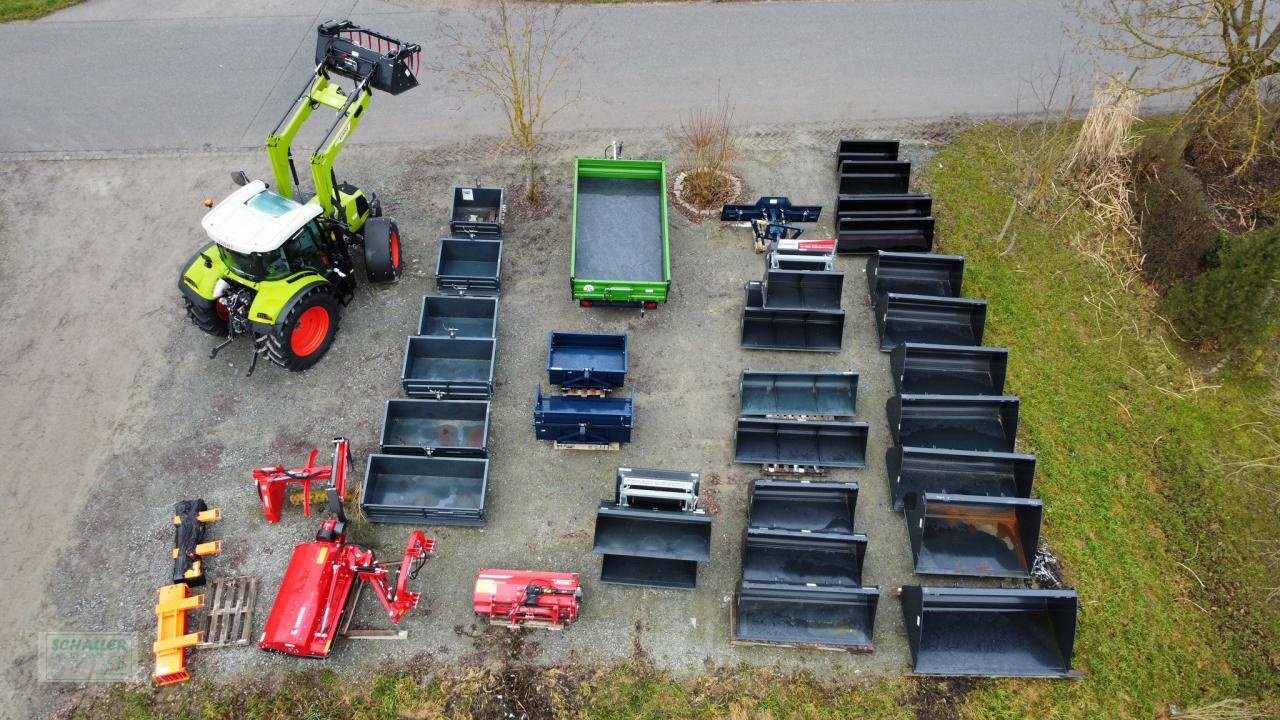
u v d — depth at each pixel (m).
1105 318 16.83
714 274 17.02
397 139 19.39
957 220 18.39
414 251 17.17
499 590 11.91
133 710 11.35
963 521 13.26
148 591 12.45
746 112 20.44
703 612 12.50
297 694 11.52
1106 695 12.03
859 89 21.19
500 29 22.08
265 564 12.73
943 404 14.34
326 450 14.06
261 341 14.11
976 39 22.83
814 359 15.78
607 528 12.60
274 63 20.97
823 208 18.56
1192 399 15.62
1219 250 16.88
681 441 14.45
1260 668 12.50
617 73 21.23
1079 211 18.72
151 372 15.01
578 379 14.48
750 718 11.54
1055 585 13.07
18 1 22.33
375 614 12.28
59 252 16.80
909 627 12.23
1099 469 14.53
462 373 15.02
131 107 19.75
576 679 11.80
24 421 14.22
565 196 18.33
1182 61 21.91
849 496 13.15
